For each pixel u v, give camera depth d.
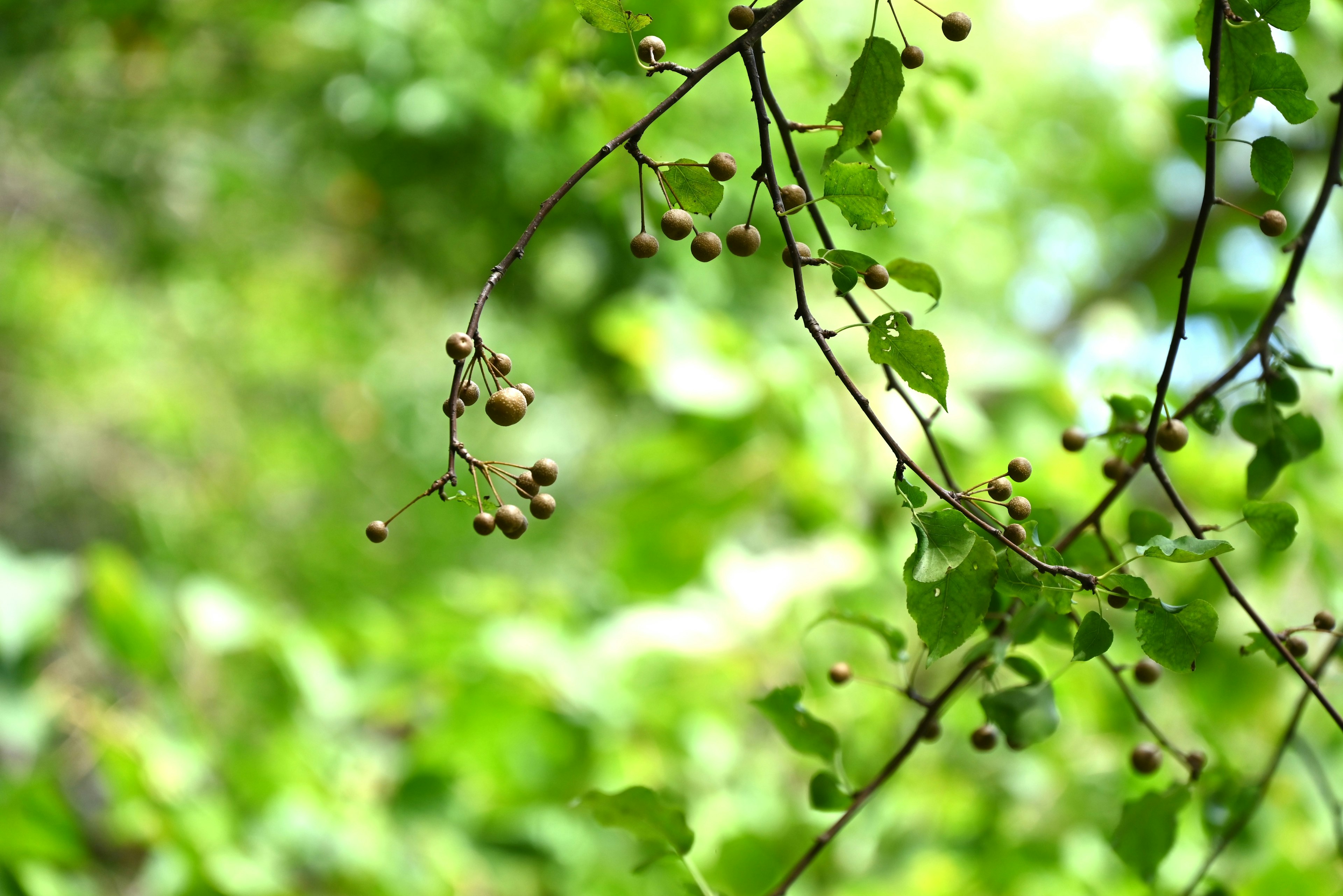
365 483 5.08
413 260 3.51
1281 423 1.48
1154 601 1.32
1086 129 4.08
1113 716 2.08
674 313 2.71
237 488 4.88
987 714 1.44
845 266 1.33
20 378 4.41
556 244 3.08
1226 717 2.01
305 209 3.82
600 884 2.52
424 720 2.76
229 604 2.33
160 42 3.00
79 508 4.75
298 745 2.41
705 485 2.75
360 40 3.00
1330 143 2.33
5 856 1.98
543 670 2.36
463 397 1.31
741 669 2.64
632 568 2.79
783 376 2.63
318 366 5.05
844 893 2.27
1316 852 2.24
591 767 2.56
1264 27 1.36
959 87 1.69
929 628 1.33
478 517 1.31
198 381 4.92
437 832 2.47
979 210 3.46
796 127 1.38
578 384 4.31
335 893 2.38
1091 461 2.41
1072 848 2.15
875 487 2.70
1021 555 1.32
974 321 3.37
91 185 3.57
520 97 2.76
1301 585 2.45
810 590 2.59
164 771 2.17
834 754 1.47
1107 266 4.50
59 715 2.26
